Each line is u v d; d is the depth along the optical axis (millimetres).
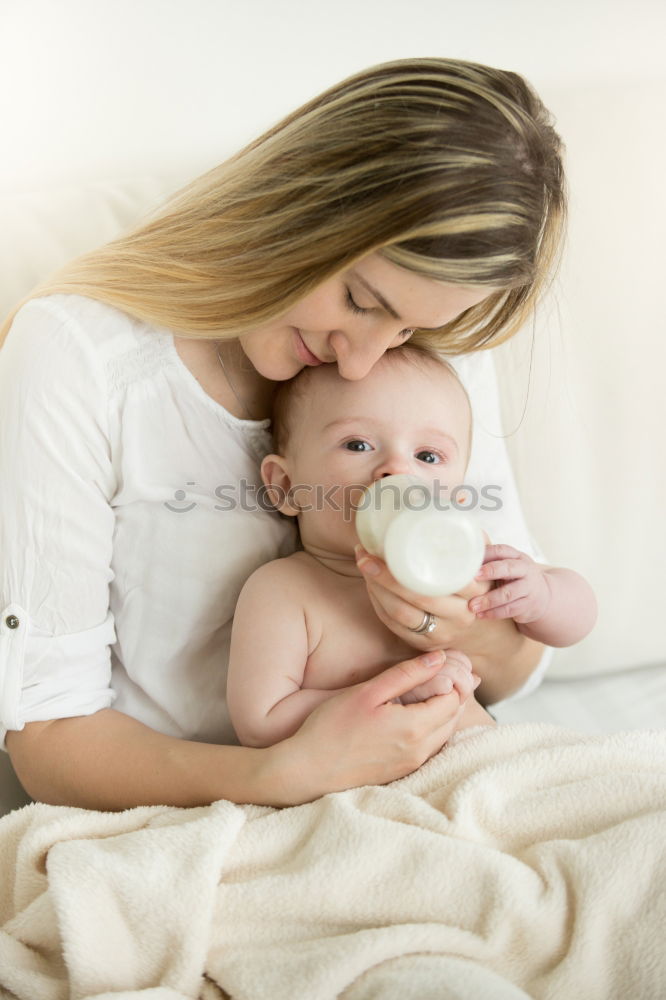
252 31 1667
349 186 864
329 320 944
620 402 1496
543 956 829
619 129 1500
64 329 1049
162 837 879
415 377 1114
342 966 792
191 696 1129
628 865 835
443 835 881
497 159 855
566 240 1332
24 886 911
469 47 1683
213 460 1152
